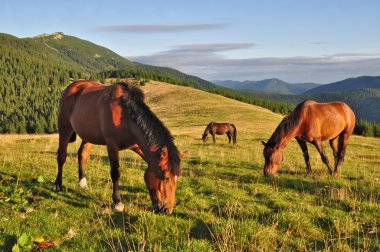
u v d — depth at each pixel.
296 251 4.90
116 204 6.12
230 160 13.58
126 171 9.61
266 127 46.75
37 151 14.21
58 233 5.00
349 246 5.05
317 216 6.28
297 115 10.42
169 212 5.54
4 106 169.12
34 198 6.50
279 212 6.33
